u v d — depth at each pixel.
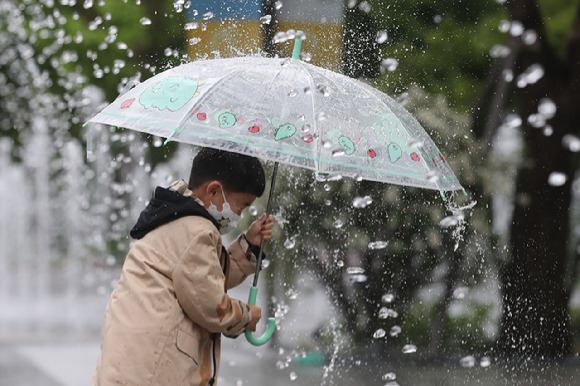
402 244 19.62
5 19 46.12
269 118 8.13
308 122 8.09
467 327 20.17
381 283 20.22
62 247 52.03
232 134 8.05
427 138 9.24
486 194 20.17
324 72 8.84
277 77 8.49
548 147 21.39
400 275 20.11
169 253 8.11
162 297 7.98
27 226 52.91
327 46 13.92
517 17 21.14
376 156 8.35
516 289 20.12
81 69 41.56
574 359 19.31
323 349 20.75
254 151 7.93
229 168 8.44
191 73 8.83
